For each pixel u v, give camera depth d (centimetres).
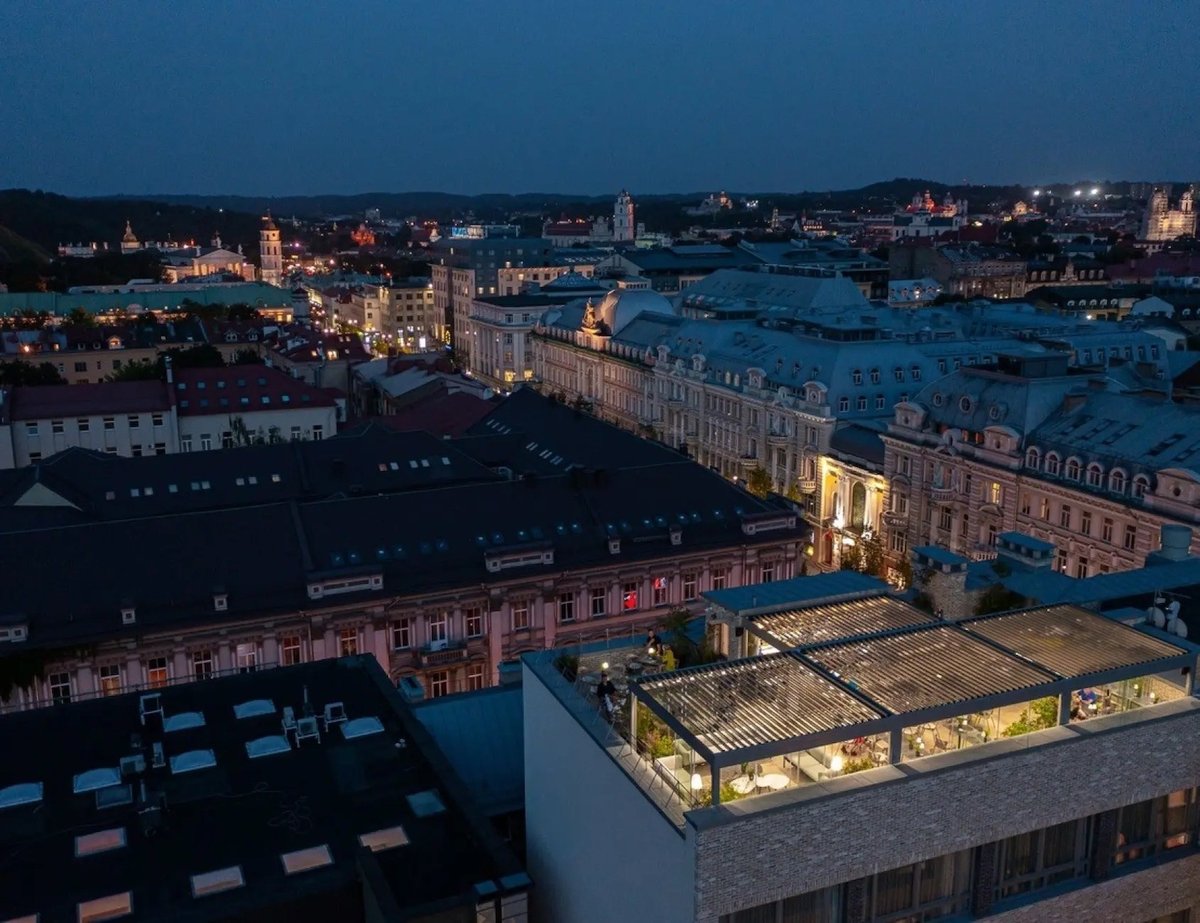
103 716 5438
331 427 16338
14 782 4791
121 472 10831
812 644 3959
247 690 5694
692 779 3284
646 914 3375
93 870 4112
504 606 8362
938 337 15962
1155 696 3875
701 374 15625
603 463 11269
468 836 4281
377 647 8050
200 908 3862
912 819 3275
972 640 3950
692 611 9006
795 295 19775
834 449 12738
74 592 7519
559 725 4034
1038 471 9944
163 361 18900
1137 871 3762
